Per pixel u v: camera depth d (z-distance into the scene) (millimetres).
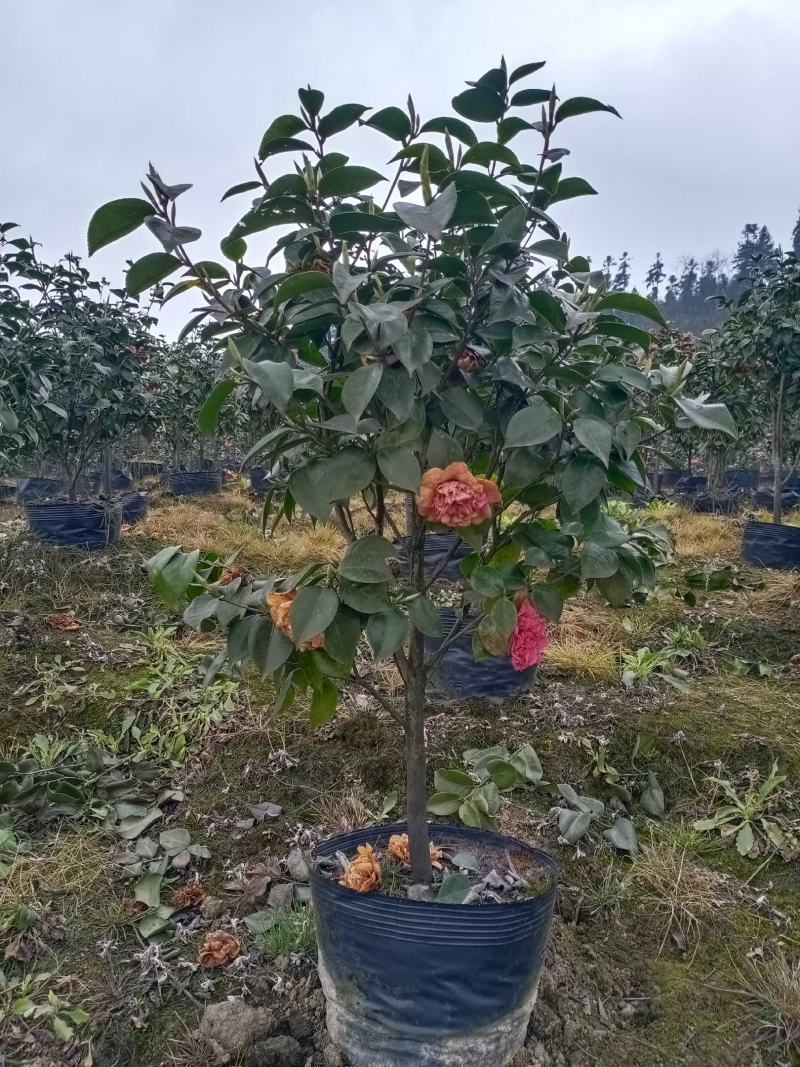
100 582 4164
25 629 3510
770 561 5090
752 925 2104
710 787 2654
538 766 2119
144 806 2553
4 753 2773
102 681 3217
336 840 1781
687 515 6867
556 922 2041
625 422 1428
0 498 8078
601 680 3324
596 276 1511
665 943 2035
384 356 1227
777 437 5328
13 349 3930
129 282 1245
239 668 1456
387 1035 1474
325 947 1541
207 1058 1625
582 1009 1777
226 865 2273
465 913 1416
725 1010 1840
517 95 1315
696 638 3727
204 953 1883
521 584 1399
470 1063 1457
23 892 2127
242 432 8781
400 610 1316
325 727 2871
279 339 1407
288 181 1281
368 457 1247
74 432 5145
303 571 1289
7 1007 1768
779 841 2373
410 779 1650
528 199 1430
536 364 1428
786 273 4938
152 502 7566
